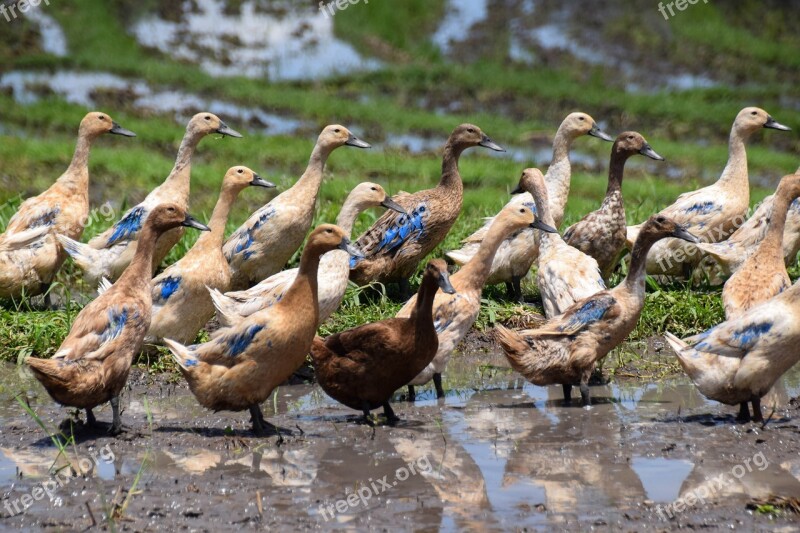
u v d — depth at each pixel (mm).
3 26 36906
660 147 29125
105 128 15641
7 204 18516
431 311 11055
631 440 10680
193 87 33281
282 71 36125
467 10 41656
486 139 15773
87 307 10750
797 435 10766
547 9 41438
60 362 10242
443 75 35688
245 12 40688
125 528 8477
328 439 10711
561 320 12047
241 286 15086
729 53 38625
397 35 39531
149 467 9828
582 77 36250
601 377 13203
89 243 15359
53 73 33812
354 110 31562
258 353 10539
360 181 23203
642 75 36656
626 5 41719
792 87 35781
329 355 11266
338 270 13273
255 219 14812
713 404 12039
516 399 12336
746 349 10875
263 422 11086
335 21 40469
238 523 8594
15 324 14047
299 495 9195
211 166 24812
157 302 13055
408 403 12188
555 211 16297
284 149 26844
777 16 42344
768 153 28797
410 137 29547
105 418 11359
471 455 10266
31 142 25812
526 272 15609
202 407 11812
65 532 8438
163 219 11008
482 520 8688
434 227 15539
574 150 29406
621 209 15461
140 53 36656
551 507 8977
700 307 14977
